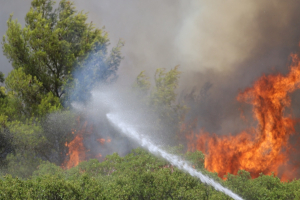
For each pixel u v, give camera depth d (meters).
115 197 6.09
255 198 6.86
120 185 6.63
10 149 12.60
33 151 13.25
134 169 7.94
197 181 7.23
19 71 14.65
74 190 5.64
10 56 15.78
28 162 12.30
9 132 12.62
